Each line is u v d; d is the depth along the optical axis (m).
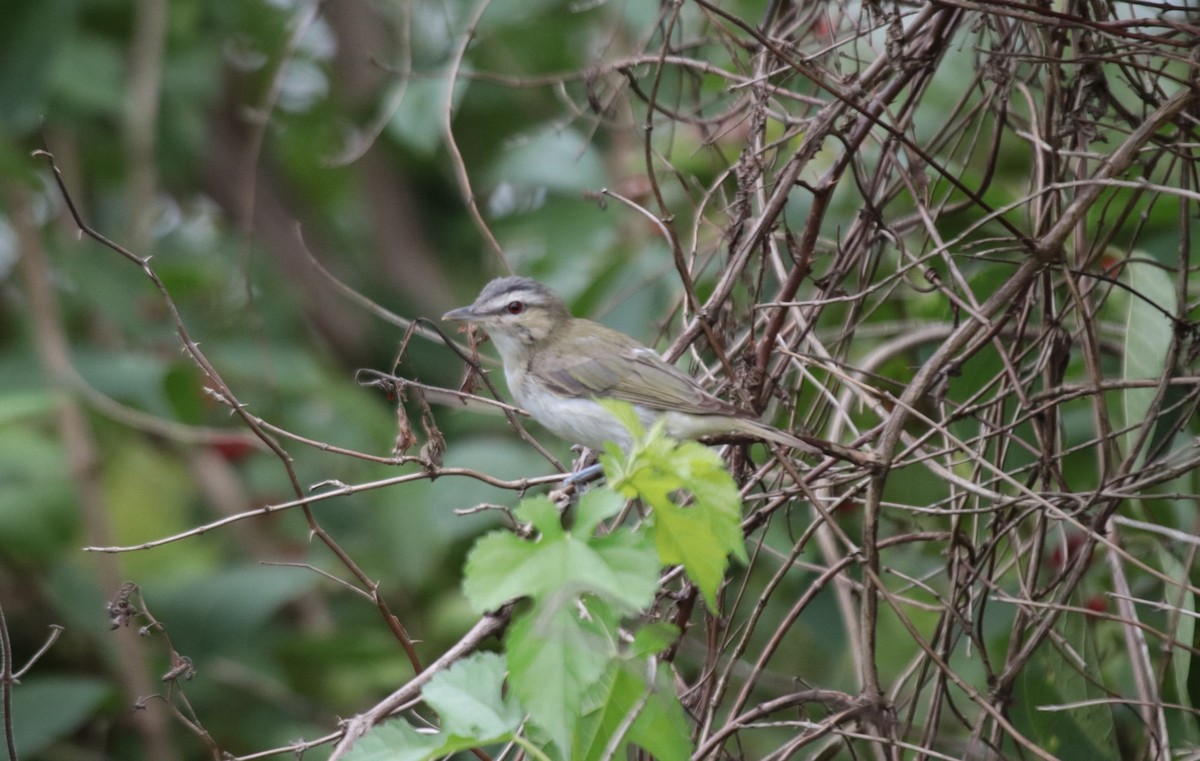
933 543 10.77
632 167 13.56
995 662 10.64
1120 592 8.83
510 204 16.14
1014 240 9.36
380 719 7.63
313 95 17.19
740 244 9.35
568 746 5.91
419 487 13.42
